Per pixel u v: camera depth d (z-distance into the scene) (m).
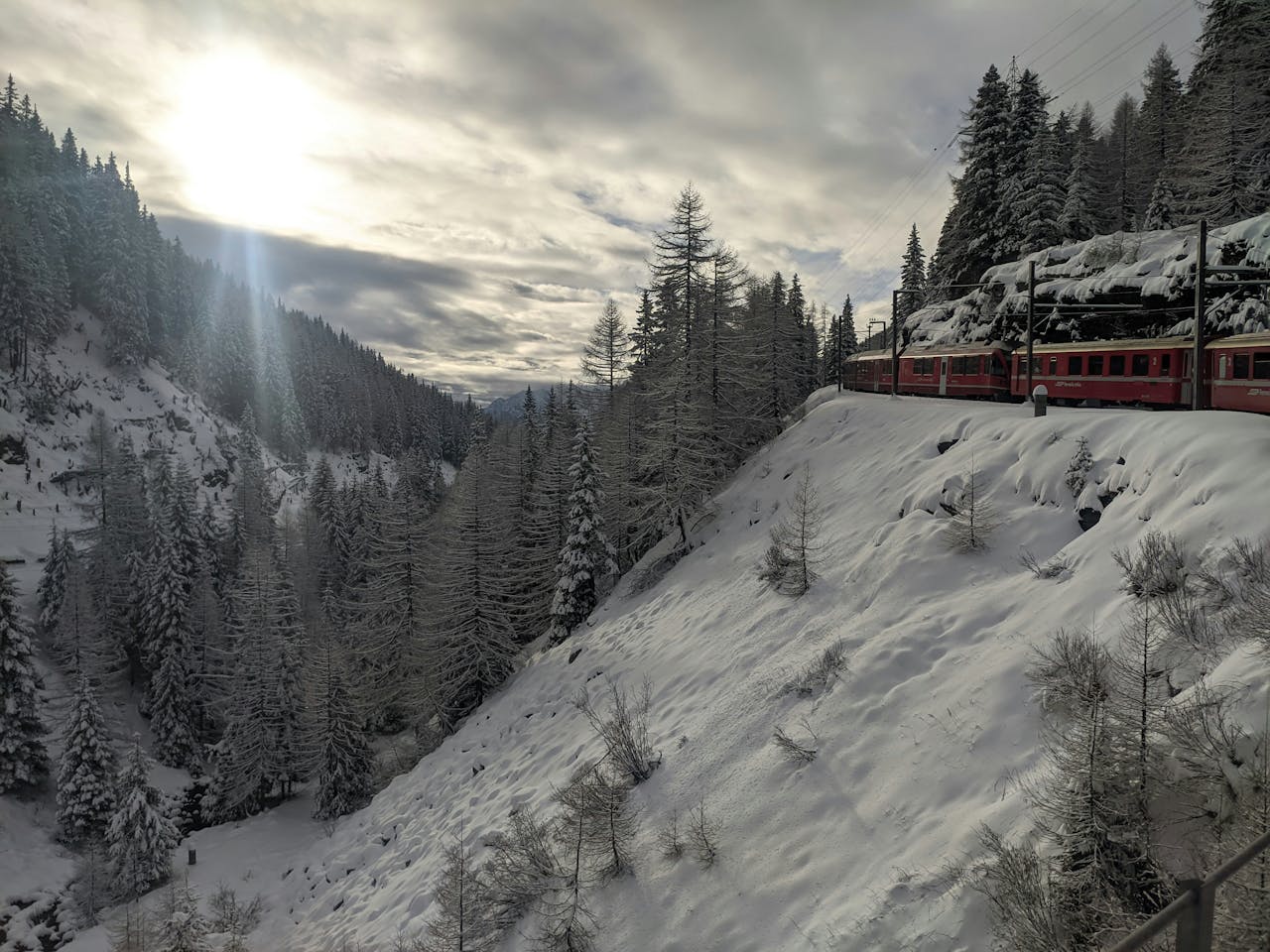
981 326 38.62
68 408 85.38
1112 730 5.98
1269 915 4.20
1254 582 7.73
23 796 32.25
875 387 42.91
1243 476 9.73
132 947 19.09
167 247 122.50
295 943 15.84
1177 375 21.33
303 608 51.31
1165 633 7.94
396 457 143.25
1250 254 22.27
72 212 103.31
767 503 27.89
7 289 80.88
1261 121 29.25
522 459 45.44
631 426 37.31
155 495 54.97
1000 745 8.28
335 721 30.02
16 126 103.44
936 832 7.61
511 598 36.28
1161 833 5.55
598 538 29.69
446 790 19.45
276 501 85.31
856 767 9.55
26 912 26.22
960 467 17.02
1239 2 29.95
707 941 8.12
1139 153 52.78
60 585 45.69
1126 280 28.17
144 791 27.16
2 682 32.62
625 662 20.50
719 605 20.23
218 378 115.81
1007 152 42.09
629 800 11.80
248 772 33.53
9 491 68.06
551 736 18.62
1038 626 10.27
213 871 26.39
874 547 16.52
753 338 39.31
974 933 6.04
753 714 12.42
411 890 14.39
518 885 10.89
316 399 133.75
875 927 6.77
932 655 11.20
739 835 9.52
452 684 28.61
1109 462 13.45
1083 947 5.26
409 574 35.16
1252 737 5.46
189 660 41.09
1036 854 6.18
